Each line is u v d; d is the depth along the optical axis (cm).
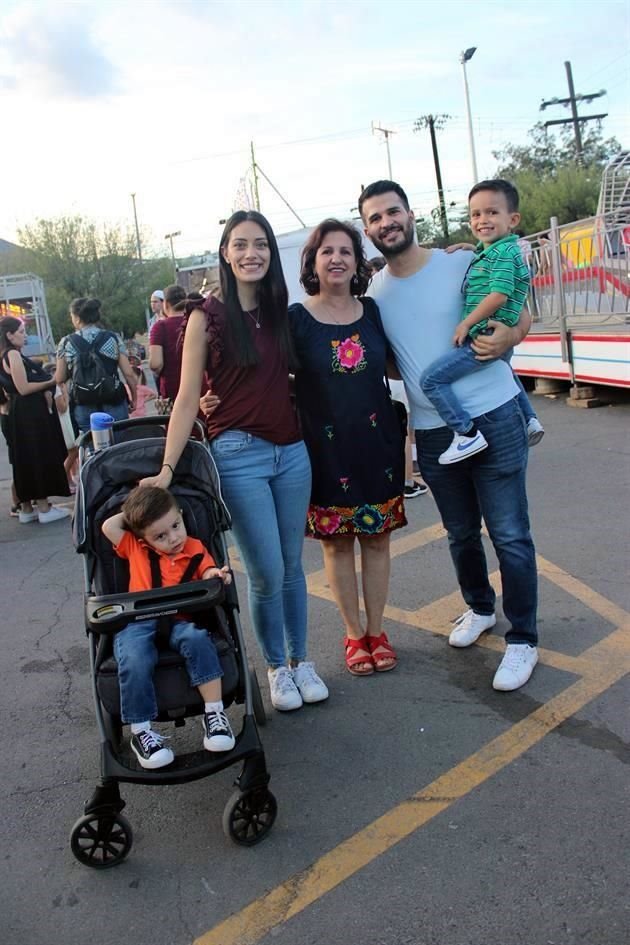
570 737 322
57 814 306
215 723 270
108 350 714
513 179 3984
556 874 249
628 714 333
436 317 357
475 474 365
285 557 361
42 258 4897
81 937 244
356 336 354
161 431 374
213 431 338
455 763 313
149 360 706
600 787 289
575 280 988
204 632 278
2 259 5088
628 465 703
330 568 388
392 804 293
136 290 5138
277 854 273
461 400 352
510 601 366
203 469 328
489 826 275
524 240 1141
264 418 330
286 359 336
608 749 311
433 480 385
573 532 551
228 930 241
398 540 581
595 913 233
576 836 265
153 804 308
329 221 350
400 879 255
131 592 280
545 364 1066
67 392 740
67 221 4962
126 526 303
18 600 549
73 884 267
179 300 702
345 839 277
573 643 397
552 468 723
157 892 260
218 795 311
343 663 407
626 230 879
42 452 730
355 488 367
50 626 496
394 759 321
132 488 322
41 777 331
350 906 246
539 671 375
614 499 613
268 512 340
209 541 323
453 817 282
